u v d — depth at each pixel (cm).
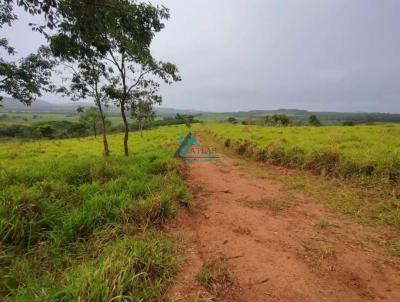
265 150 1120
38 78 793
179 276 290
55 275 290
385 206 495
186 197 527
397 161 632
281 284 280
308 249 355
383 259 329
